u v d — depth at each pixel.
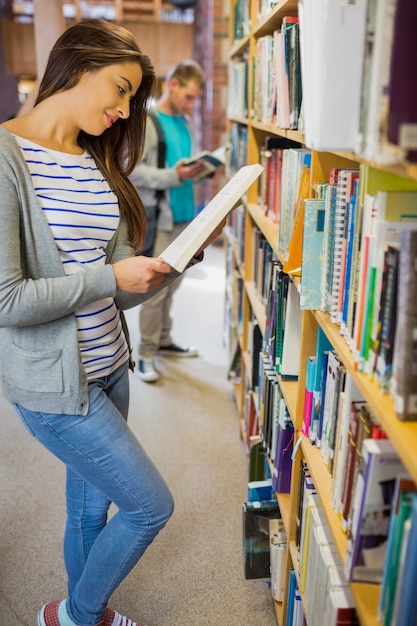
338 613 1.02
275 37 1.66
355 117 0.91
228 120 3.38
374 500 0.90
